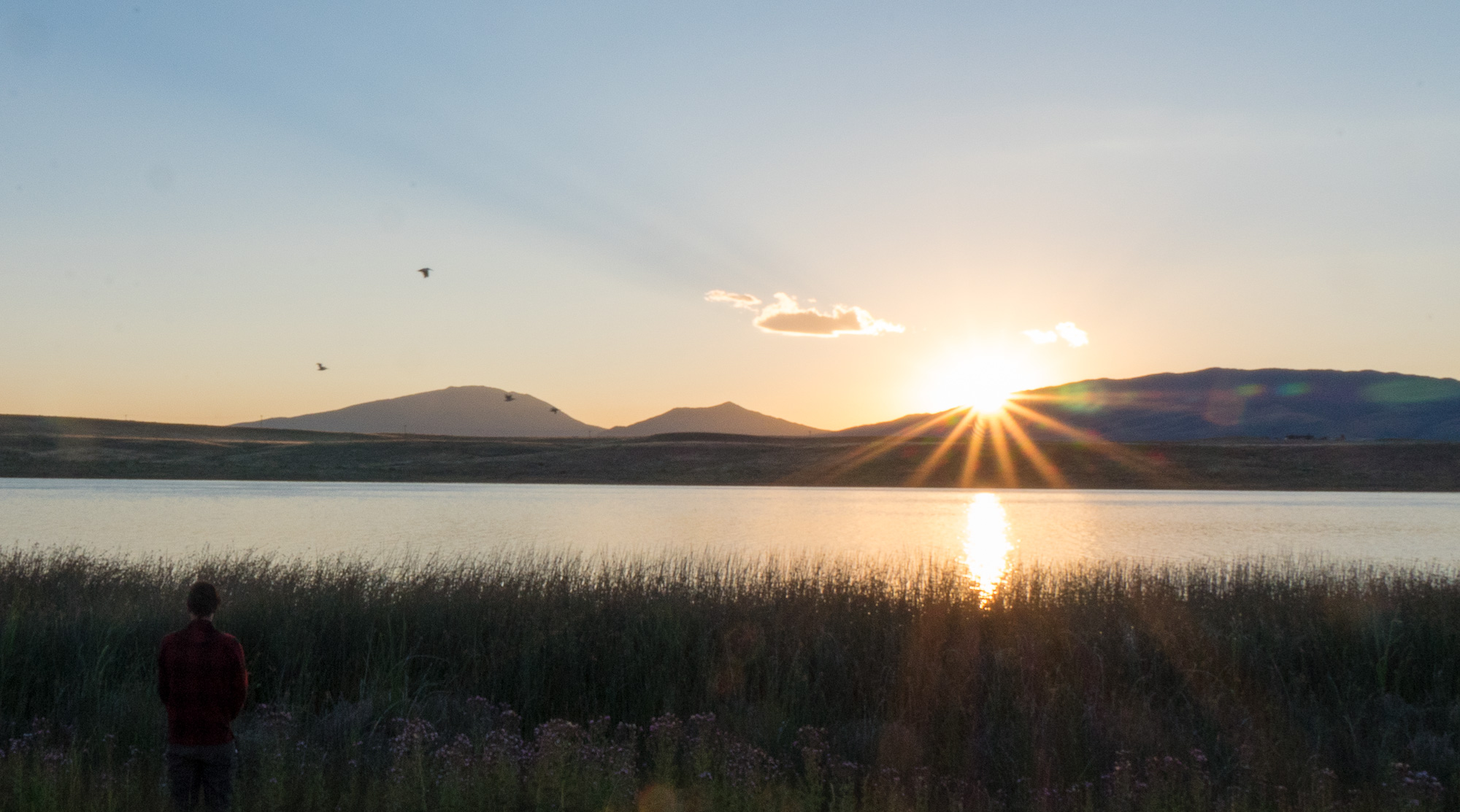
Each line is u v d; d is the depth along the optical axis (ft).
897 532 130.31
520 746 29.68
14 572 53.52
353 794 25.72
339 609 41.52
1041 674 37.22
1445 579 56.13
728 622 41.34
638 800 25.49
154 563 77.30
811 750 28.17
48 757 26.16
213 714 23.44
